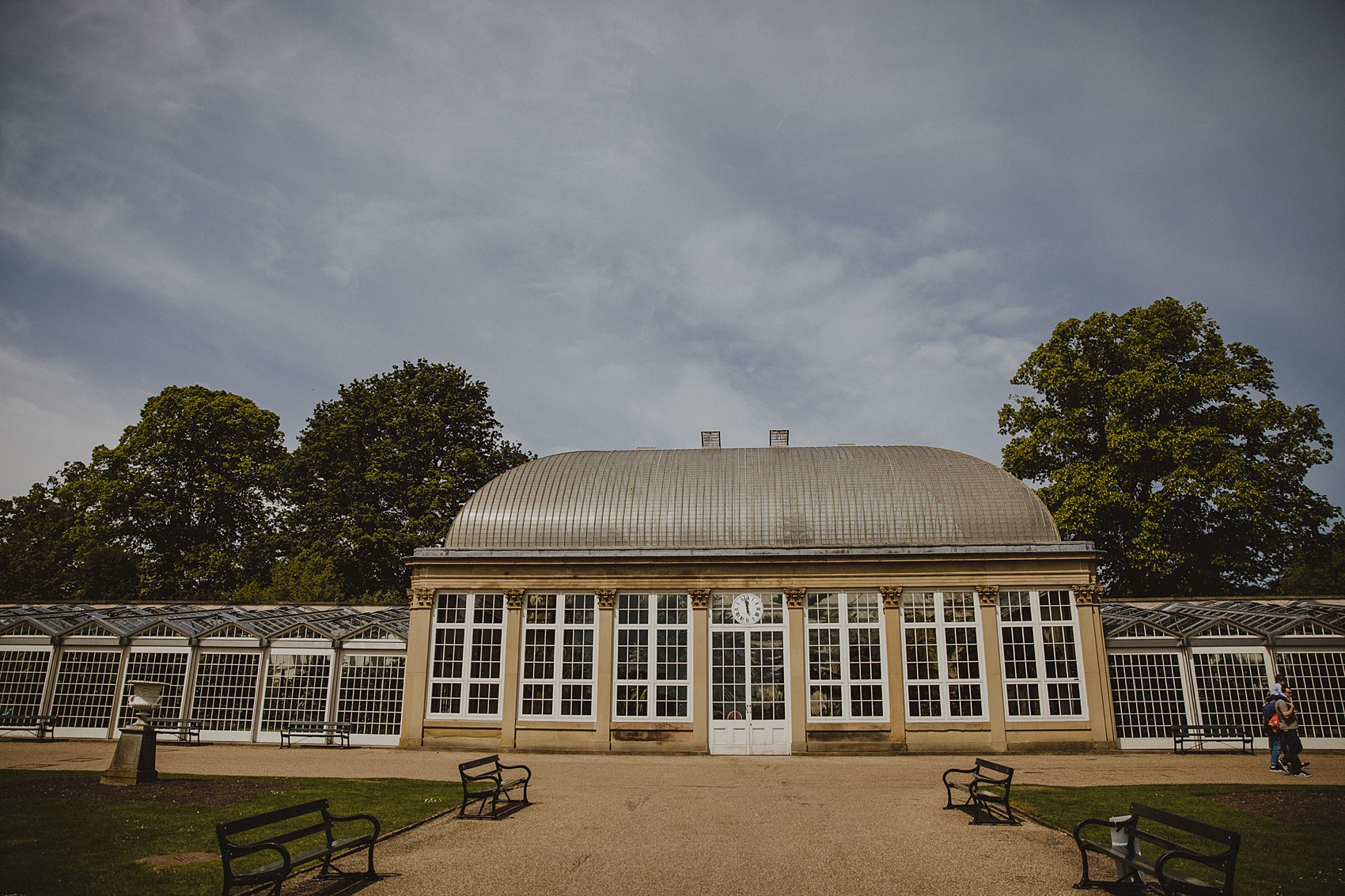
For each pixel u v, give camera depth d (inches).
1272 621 1346.0
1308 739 1300.4
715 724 1311.5
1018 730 1291.8
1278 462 1782.7
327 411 2432.3
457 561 1392.7
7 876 538.0
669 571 1365.7
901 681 1309.1
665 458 1549.0
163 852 616.1
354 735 1393.9
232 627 1454.2
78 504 2358.5
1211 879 557.3
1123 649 1349.7
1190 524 1782.7
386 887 543.2
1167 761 1190.9
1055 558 1336.1
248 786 892.6
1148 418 1813.5
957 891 536.4
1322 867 584.4
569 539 1440.7
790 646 1328.7
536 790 922.7
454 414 2380.7
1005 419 2046.0
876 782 992.9
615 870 583.2
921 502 1424.7
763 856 619.2
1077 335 1945.1
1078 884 548.4
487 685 1355.8
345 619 1525.6
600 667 1341.0
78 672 1460.4
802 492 1446.9
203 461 2367.1
